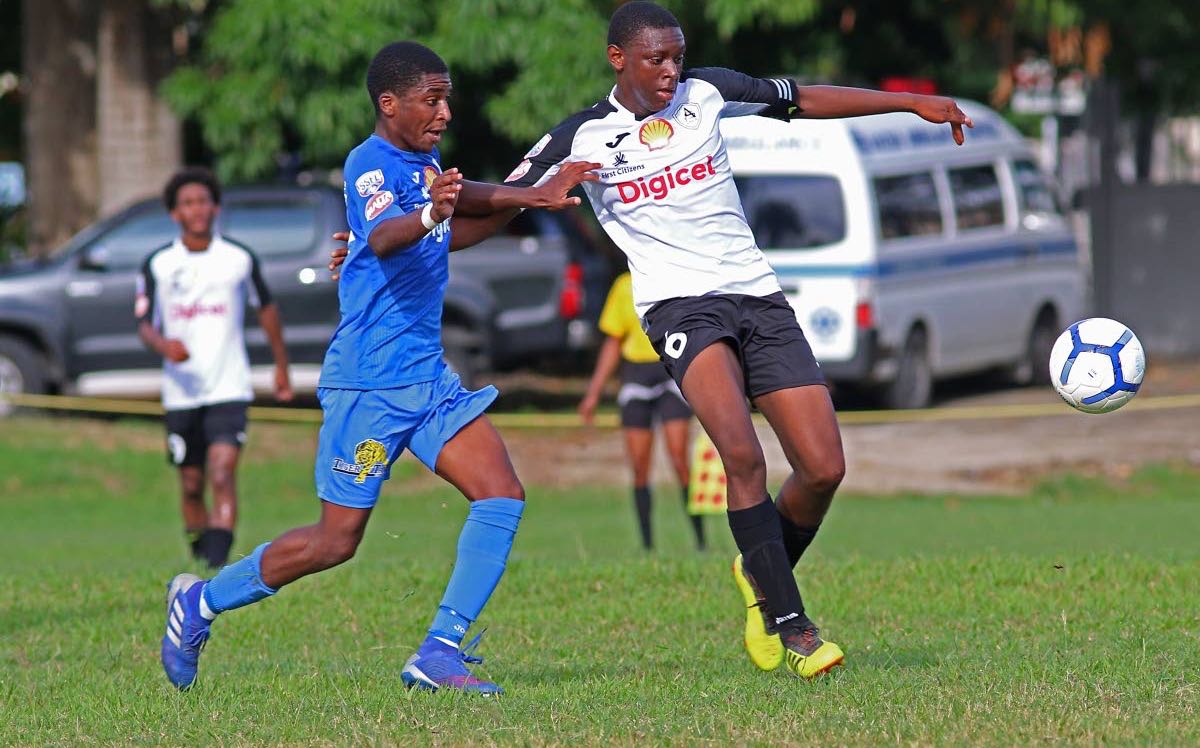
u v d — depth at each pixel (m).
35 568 34.81
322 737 17.92
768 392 20.69
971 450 61.66
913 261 64.88
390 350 19.88
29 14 76.88
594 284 67.06
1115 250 86.31
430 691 19.95
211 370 35.19
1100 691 19.06
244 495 56.19
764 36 77.25
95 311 64.31
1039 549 34.53
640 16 20.39
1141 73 93.06
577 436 66.44
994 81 94.06
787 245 62.88
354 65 64.81
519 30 63.97
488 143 74.25
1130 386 22.45
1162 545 37.06
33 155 77.31
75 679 22.30
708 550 39.25
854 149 62.47
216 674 22.53
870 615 26.67
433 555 38.81
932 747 16.62
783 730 17.48
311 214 64.19
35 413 65.56
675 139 20.62
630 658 23.38
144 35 71.69
